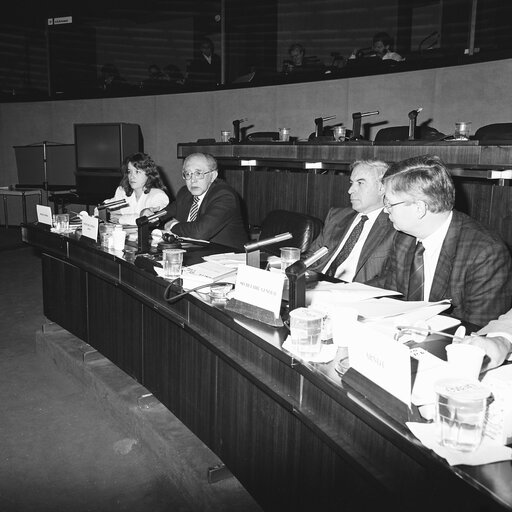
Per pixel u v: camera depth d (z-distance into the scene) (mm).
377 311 1609
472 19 5398
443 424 991
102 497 2031
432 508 1001
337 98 5836
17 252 6711
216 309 1734
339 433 1262
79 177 7203
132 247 2703
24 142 8281
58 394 2873
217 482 1929
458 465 935
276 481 1602
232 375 1805
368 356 1188
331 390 1224
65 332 3350
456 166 3078
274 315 1602
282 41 7863
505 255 1889
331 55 7191
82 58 8938
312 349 1372
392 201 1881
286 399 1420
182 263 2293
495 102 4797
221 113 6820
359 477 1266
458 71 4996
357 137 4262
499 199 3066
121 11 8797
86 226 3010
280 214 3016
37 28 8789
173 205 3711
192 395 2102
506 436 1003
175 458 2078
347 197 3906
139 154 3832
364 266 2453
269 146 4516
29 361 3320
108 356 2844
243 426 1764
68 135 8023
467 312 1886
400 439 1026
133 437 2441
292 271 1541
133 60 9180
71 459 2273
